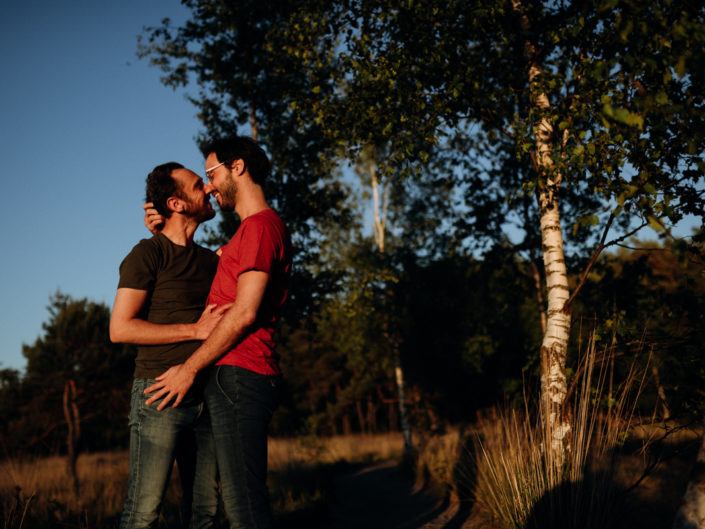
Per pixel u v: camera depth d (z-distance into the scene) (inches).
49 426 593.3
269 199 340.2
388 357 669.9
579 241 329.7
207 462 86.7
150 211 96.0
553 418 143.8
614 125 111.3
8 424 597.3
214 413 72.4
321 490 288.8
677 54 85.9
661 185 126.0
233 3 337.1
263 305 76.0
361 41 188.1
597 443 129.6
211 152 84.4
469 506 224.4
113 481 276.7
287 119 335.6
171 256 90.4
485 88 207.6
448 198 494.0
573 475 124.7
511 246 371.2
